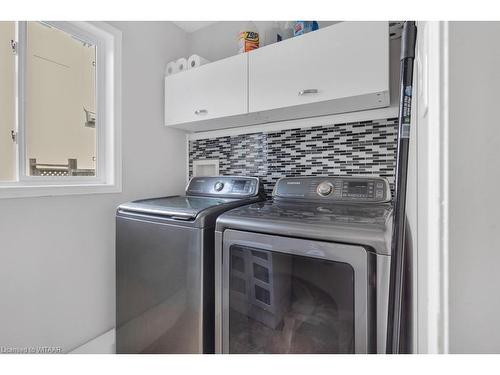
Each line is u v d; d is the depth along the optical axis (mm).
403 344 950
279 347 912
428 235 394
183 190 2133
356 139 1497
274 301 927
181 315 1137
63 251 1375
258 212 1097
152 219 1255
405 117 639
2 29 1235
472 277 316
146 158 1820
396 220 669
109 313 1594
